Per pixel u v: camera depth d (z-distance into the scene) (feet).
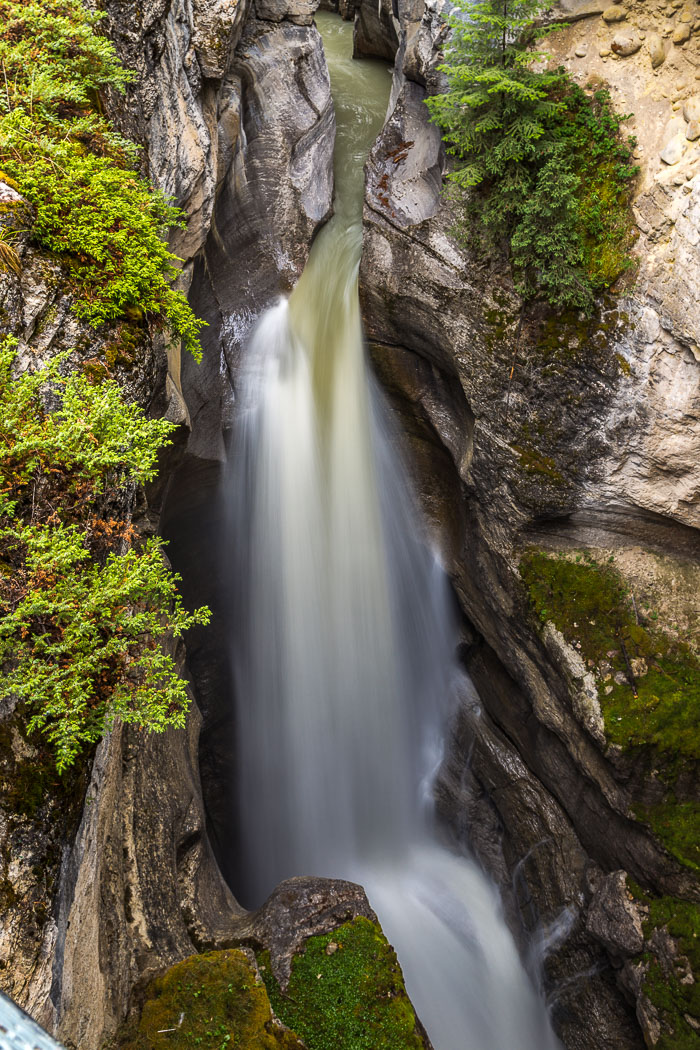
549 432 29.27
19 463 13.62
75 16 19.94
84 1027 15.64
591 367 27.73
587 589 29.68
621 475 28.25
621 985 27.45
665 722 26.53
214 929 24.44
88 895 15.93
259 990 19.38
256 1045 18.11
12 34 19.12
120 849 21.36
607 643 28.43
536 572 30.60
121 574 13.69
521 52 26.58
